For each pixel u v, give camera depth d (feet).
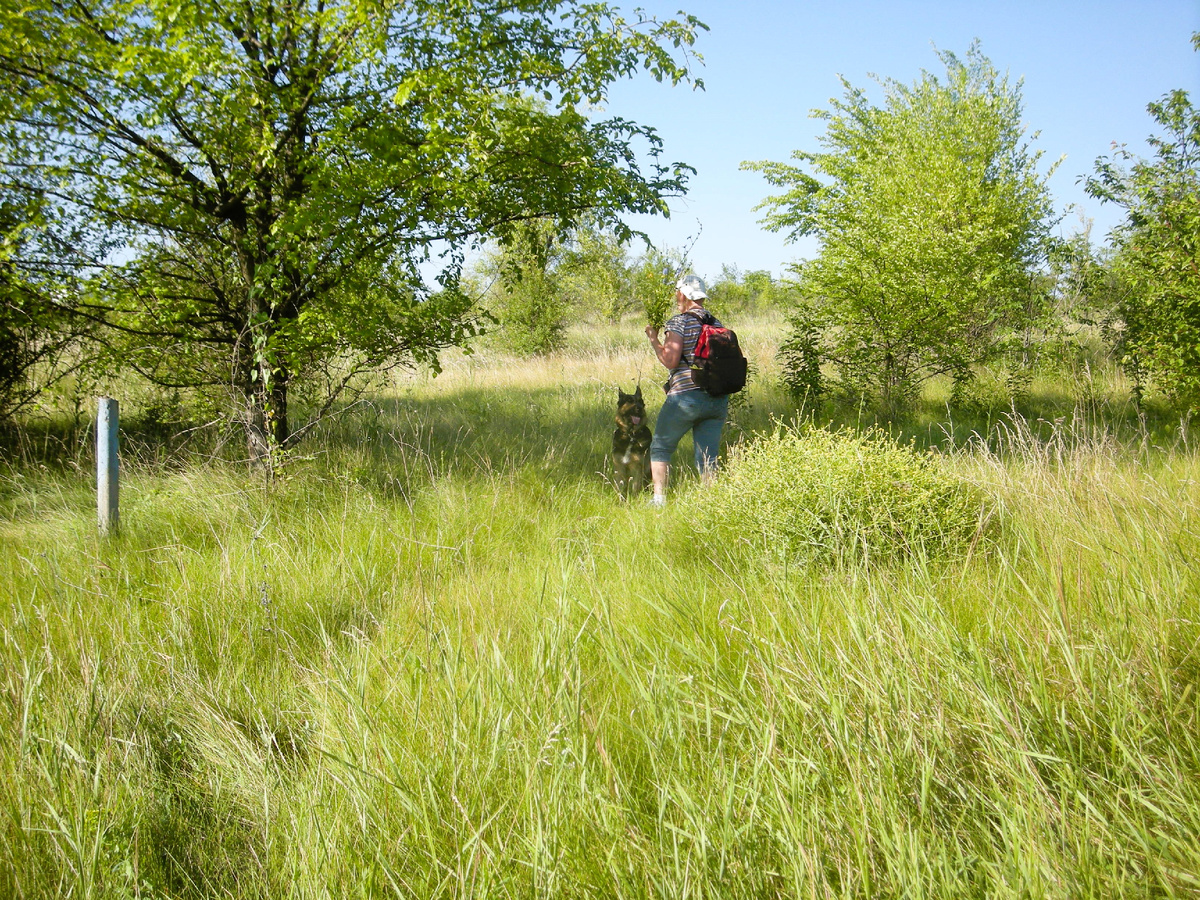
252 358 19.95
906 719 7.02
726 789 6.27
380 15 15.80
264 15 17.12
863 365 30.09
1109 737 6.93
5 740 8.33
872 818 5.94
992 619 9.00
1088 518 12.76
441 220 20.24
